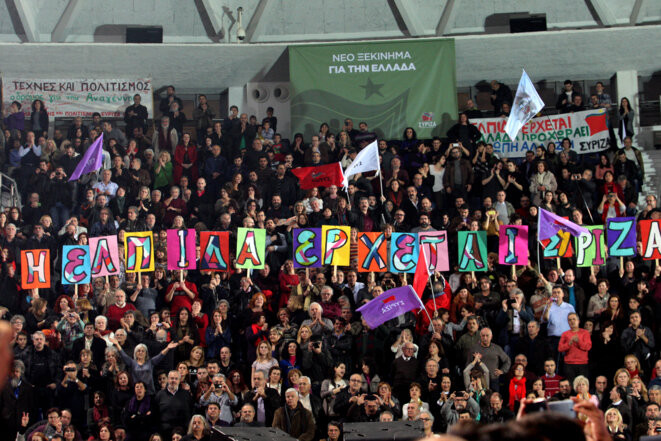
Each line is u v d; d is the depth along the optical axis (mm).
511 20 20766
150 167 18203
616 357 12453
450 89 20359
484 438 1259
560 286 13000
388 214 15344
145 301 13461
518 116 15680
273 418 11070
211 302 13414
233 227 15445
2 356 1236
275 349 12188
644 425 10719
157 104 21719
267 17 21656
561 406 2725
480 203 16953
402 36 21906
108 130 18875
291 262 13703
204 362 12250
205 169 17766
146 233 13609
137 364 11727
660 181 19422
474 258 13727
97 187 16719
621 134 18953
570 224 13758
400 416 11102
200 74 21406
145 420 11289
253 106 21703
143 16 21703
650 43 20422
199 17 21734
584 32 20188
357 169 15156
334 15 22000
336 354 12117
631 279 13633
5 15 21125
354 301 13328
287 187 16703
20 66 20562
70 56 20422
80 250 13516
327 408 11312
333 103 20391
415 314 13109
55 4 21250
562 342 12203
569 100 19734
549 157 17406
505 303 12578
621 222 13836
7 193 17406
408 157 17984
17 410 11375
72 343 12453
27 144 18484
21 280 13641
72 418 11703
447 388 11297
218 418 11039
